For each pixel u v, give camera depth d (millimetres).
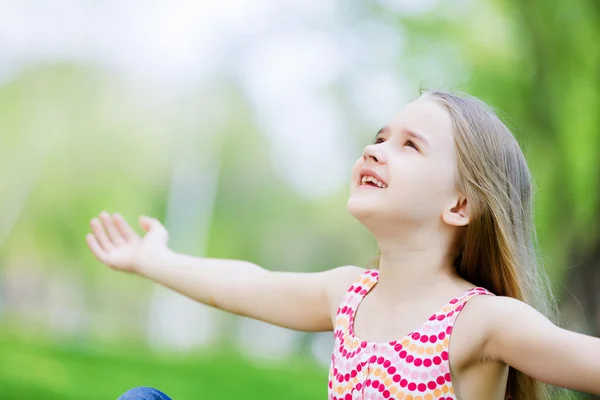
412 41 14617
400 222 2379
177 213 26781
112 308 27812
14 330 16562
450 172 2402
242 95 27547
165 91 25953
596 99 10531
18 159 24203
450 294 2352
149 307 27938
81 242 25203
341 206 29578
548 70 10797
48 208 24594
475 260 2477
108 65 25141
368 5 16875
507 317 2189
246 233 29141
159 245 2998
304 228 30766
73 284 27391
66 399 9211
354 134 20078
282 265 30906
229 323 27641
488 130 2484
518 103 11000
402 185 2357
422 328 2293
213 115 27281
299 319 2699
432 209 2385
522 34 11227
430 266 2398
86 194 24656
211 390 10328
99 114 24766
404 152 2426
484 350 2240
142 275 2949
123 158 24922
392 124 2510
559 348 2092
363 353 2350
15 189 24328
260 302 2736
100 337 18125
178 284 2873
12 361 11219
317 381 11906
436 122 2438
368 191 2420
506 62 11797
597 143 10336
